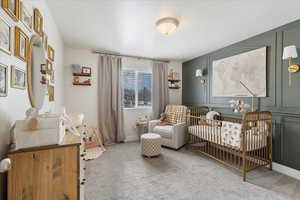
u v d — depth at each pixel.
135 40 2.79
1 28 0.85
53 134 0.98
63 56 3.00
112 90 3.54
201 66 3.81
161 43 2.94
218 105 3.30
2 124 0.88
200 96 3.84
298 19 2.02
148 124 3.73
